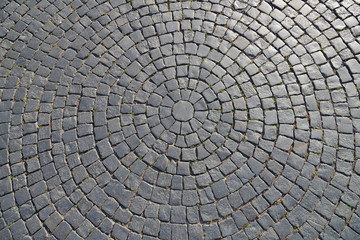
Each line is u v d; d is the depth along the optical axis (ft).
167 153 14.20
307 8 16.60
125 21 17.03
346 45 15.67
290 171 13.60
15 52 16.65
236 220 12.98
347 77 15.05
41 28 17.12
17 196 13.75
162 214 13.21
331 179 13.37
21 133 14.88
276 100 14.84
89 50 16.43
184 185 13.61
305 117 14.47
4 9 17.72
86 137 14.70
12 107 15.43
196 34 16.44
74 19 17.22
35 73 16.08
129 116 14.99
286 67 15.42
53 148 14.53
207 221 13.03
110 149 14.43
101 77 15.80
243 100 14.93
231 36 16.26
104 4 17.48
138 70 15.84
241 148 14.10
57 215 13.37
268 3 16.87
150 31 16.70
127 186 13.71
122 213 13.29
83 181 13.88
